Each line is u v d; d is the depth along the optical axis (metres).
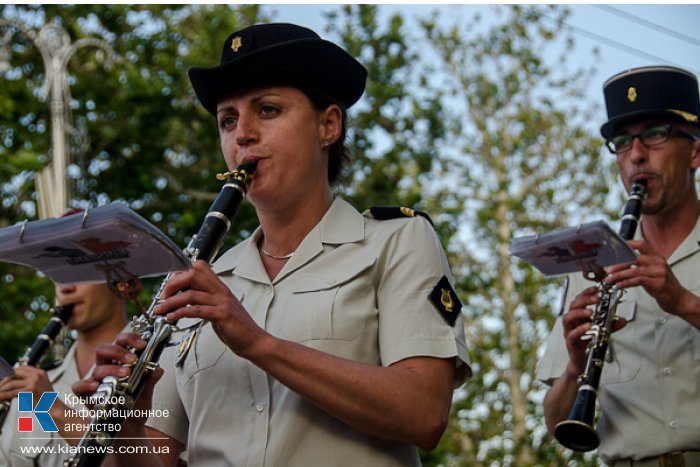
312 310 3.95
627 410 5.11
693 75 5.52
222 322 3.48
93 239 3.44
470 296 20.19
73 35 17.84
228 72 4.07
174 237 16.81
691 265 5.29
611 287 4.83
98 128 17.34
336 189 4.54
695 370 5.04
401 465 3.88
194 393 4.05
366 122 17.86
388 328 3.94
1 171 15.93
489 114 21.48
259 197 4.08
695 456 4.96
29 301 15.23
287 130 4.07
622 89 5.46
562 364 5.30
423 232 4.17
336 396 3.62
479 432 19.14
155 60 17.97
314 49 4.09
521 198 20.86
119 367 3.60
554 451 18.03
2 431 5.99
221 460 3.90
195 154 17.66
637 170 5.34
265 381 3.92
